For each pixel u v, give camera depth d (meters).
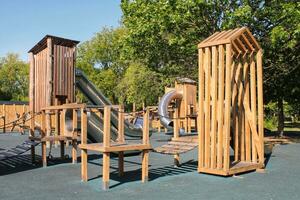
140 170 10.41
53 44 14.80
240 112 10.95
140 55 21.25
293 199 7.13
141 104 38.44
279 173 10.01
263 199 7.12
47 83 14.65
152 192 7.70
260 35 18.48
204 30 18.75
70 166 11.13
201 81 9.87
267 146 13.59
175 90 20.95
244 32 10.21
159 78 37.16
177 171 10.26
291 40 17.06
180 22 17.94
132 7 20.36
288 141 19.45
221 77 9.43
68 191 7.80
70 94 15.33
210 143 9.87
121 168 9.48
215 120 9.59
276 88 21.66
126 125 17.59
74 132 11.66
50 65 14.61
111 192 7.71
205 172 9.80
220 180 8.99
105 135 8.03
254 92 10.70
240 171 9.73
